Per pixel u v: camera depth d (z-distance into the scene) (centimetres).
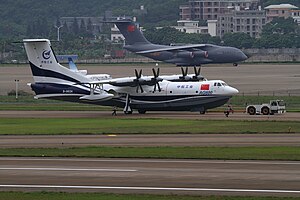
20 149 16362
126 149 16200
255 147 16412
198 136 18938
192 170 13362
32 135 19562
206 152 15600
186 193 11325
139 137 18850
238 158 14700
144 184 12056
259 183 12050
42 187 11831
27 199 10881
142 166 13862
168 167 13712
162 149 16150
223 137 18625
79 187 11831
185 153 15462
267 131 19812
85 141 18075
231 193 11306
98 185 11988
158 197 11012
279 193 11269
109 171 13300
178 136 18988
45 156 15188
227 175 12812
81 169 13538
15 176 12812
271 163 14088
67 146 17075
